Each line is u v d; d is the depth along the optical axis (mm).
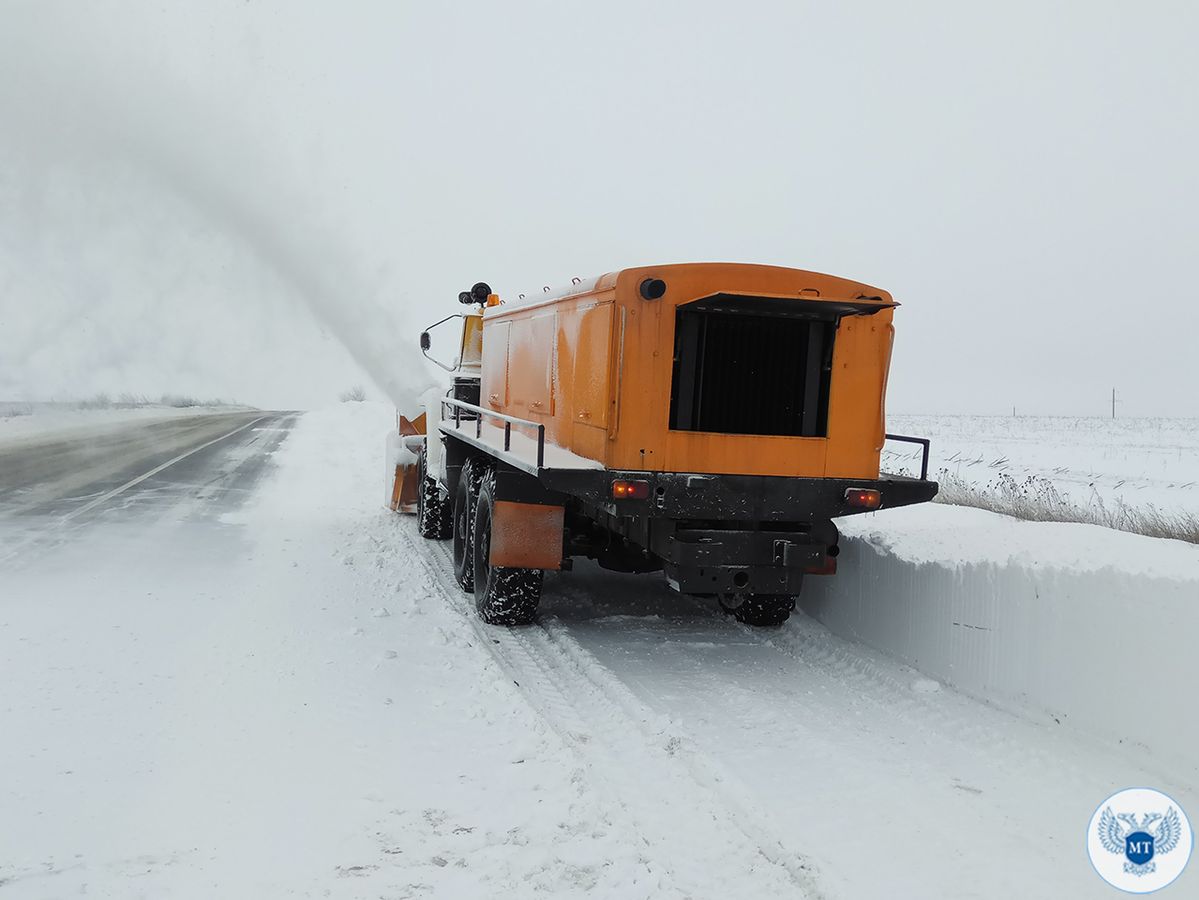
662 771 4516
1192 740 4426
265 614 7082
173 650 6086
